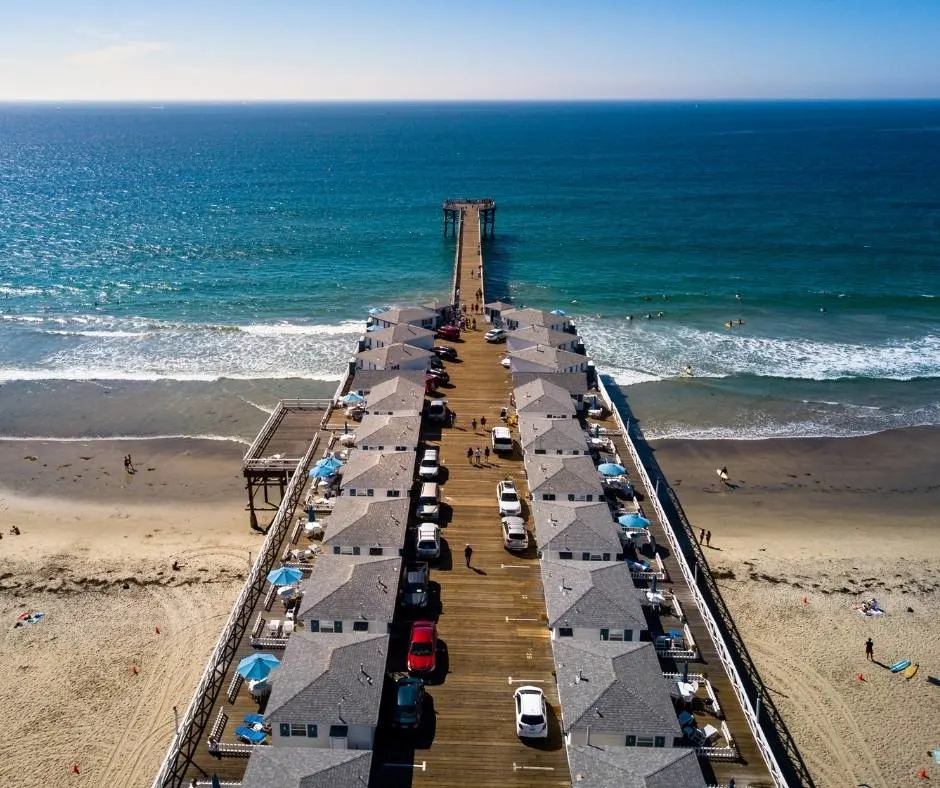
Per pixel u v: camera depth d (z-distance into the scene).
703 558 47.22
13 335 82.62
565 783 26.06
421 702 28.83
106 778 31.88
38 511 51.94
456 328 72.19
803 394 70.50
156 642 39.72
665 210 158.50
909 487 56.06
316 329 84.69
